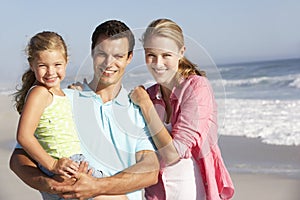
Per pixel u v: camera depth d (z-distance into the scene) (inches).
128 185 137.5
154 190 150.8
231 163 366.6
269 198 289.0
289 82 1013.8
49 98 136.3
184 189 145.9
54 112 136.0
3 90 1061.1
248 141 433.4
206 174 146.9
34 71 136.9
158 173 145.4
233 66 1683.1
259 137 446.0
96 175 136.3
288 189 301.6
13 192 304.2
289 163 357.4
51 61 134.4
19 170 137.9
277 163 358.9
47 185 132.6
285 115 553.3
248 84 1040.2
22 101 143.6
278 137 439.8
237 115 571.8
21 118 133.0
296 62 1631.4
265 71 1375.5
